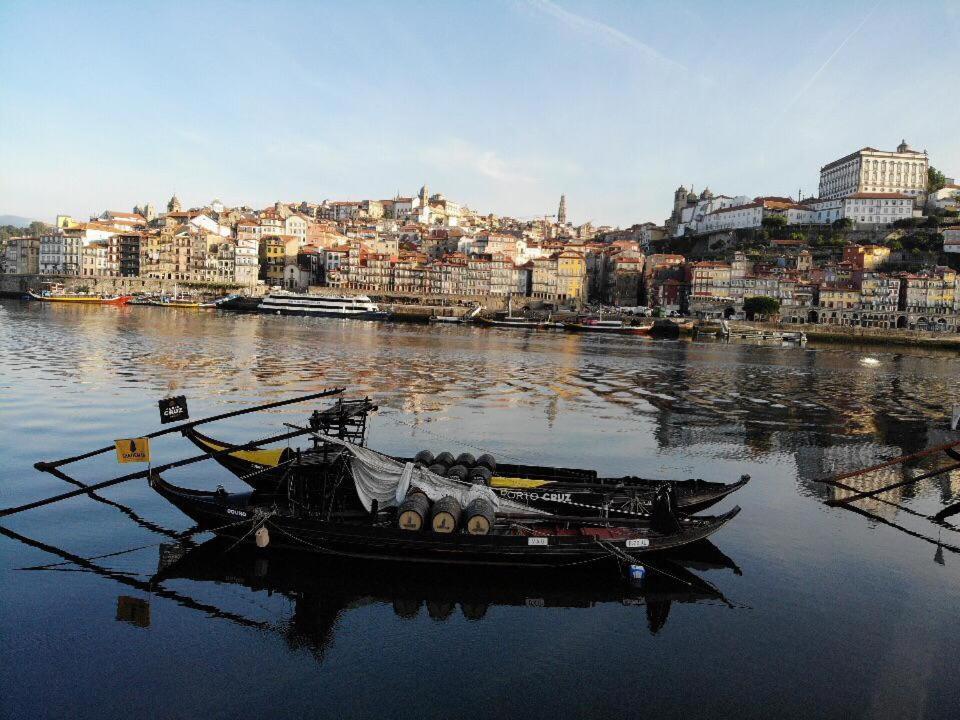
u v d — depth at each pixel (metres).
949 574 25.52
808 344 179.38
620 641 20.06
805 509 32.81
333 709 16.56
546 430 50.59
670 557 26.05
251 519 24.27
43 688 16.91
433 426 49.94
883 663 19.34
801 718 16.80
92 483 31.64
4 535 25.66
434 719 16.28
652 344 157.25
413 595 22.33
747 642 20.22
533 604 22.09
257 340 113.81
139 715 16.11
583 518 25.78
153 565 23.69
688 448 46.28
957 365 125.88
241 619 20.48
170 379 65.25
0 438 39.53
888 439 52.56
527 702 17.08
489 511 24.31
